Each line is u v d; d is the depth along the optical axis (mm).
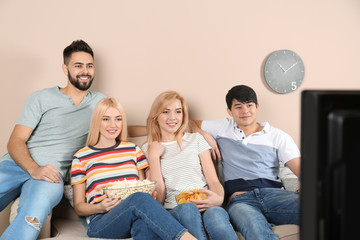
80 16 2361
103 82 2389
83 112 2094
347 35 2523
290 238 1562
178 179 1925
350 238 331
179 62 2428
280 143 2021
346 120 332
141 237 1527
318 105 342
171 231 1449
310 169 345
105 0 2377
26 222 1591
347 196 331
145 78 2410
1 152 2320
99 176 1849
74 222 1973
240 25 2453
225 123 2178
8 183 1840
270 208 1781
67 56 2107
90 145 1950
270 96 2473
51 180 1780
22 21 2324
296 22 2486
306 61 2500
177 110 2020
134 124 2410
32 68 2332
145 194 1560
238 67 2455
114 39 2387
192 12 2430
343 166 332
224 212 1664
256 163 1995
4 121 2322
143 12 2400
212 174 1963
